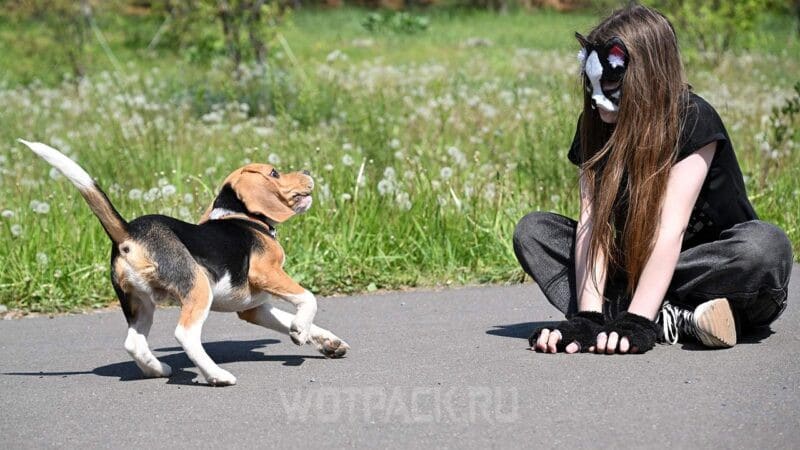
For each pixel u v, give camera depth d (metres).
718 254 6.35
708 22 24.50
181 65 23.45
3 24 27.67
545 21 45.06
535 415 5.20
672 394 5.46
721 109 14.99
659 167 6.31
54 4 26.06
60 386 6.16
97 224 9.94
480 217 10.39
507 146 13.60
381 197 10.40
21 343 7.55
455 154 11.46
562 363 6.16
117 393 5.95
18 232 9.52
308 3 51.12
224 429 5.19
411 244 9.98
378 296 9.07
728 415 5.10
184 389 5.98
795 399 5.34
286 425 5.21
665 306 6.58
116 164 12.23
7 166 12.66
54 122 15.92
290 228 9.84
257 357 6.77
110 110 15.95
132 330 6.17
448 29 41.97
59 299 8.91
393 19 41.38
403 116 14.80
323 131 14.06
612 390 5.57
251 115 17.25
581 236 6.66
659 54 6.33
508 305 8.43
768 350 6.38
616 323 6.34
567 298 6.87
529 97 17.64
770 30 35.75
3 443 5.11
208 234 6.22
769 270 6.32
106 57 28.17
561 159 11.79
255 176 6.62
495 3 50.44
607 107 6.41
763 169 11.77
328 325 7.77
